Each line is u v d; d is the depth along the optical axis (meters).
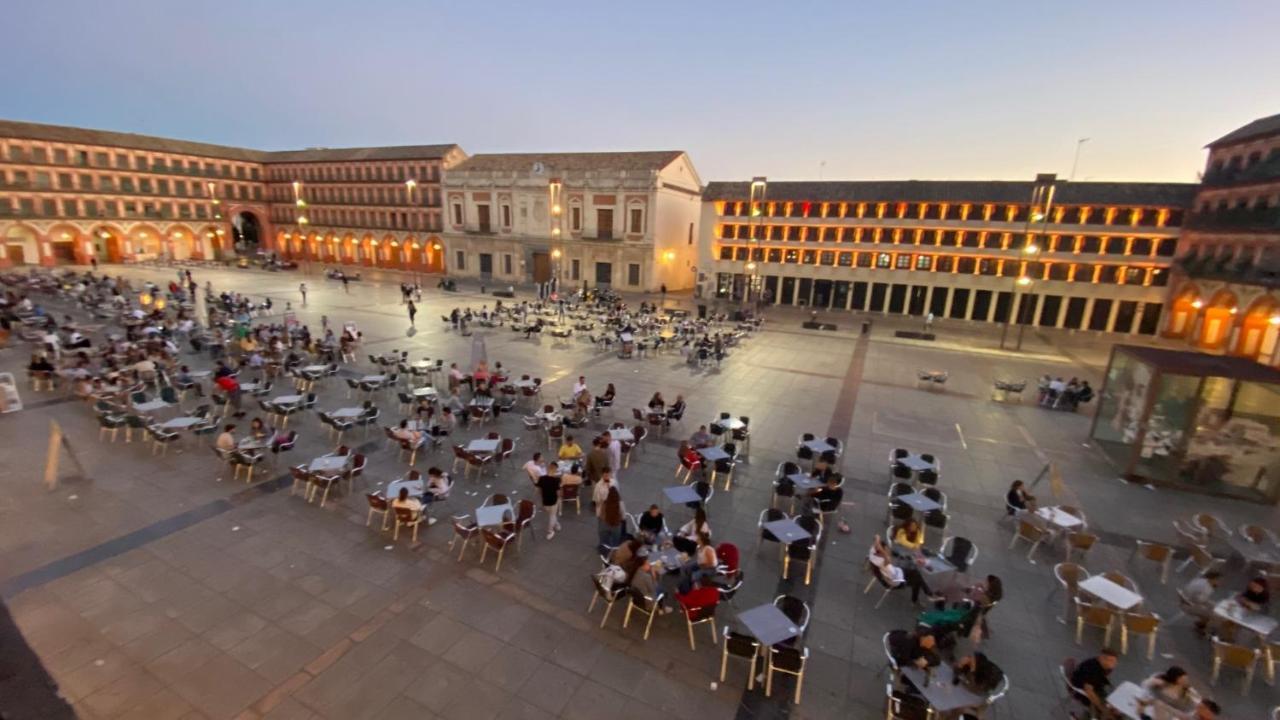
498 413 17.64
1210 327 36.25
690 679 8.42
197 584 9.96
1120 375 17.34
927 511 12.07
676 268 57.88
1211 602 9.65
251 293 44.81
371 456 15.17
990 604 9.09
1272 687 8.70
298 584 10.05
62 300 37.41
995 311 44.03
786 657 7.95
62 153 60.50
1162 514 13.94
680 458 14.38
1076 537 11.38
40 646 8.47
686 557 10.11
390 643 8.81
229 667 8.24
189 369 22.61
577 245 55.38
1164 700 7.39
